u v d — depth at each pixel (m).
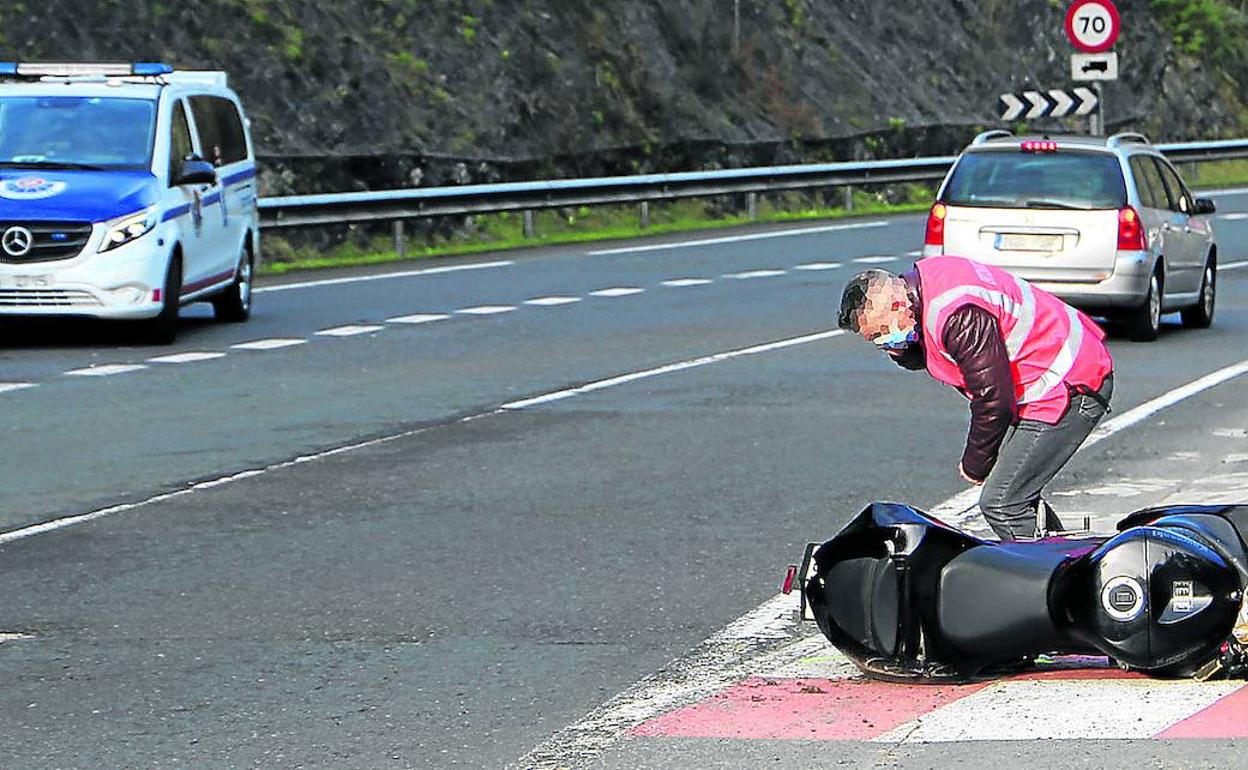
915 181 100.06
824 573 17.50
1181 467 29.25
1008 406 18.00
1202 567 16.41
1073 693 16.75
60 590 21.52
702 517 25.45
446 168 81.56
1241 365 42.03
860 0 114.75
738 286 57.91
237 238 49.81
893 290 18.14
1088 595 16.55
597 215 85.81
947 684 17.28
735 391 37.28
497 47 88.56
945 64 117.56
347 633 19.55
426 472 28.84
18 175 44.84
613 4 96.50
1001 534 19.09
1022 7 124.12
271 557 23.14
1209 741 15.19
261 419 33.81
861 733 15.77
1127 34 134.50
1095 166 47.53
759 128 99.44
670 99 95.25
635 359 41.84
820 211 95.50
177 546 23.80
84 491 27.39
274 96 77.81
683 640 19.22
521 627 19.77
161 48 76.00
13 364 41.09
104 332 47.22
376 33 84.88
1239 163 129.62
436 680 17.78
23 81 49.94
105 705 17.03
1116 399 36.66
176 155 47.03
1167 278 48.22
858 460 29.78
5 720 16.59
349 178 77.88
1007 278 18.64
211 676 17.97
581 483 27.94
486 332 46.66
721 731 15.96
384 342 44.84
